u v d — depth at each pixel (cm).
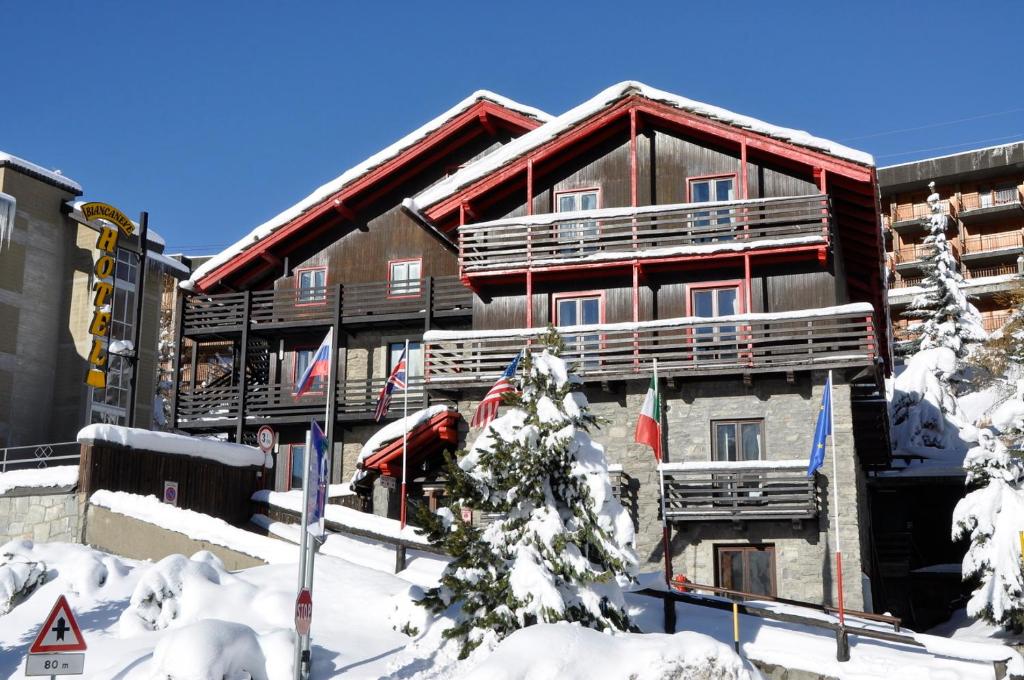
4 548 2245
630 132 3181
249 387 3703
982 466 3003
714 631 2194
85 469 2564
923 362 4644
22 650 1884
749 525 2789
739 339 2934
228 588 2008
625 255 3020
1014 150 7519
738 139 3050
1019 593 2838
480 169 3198
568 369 2066
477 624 1862
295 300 3681
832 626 2100
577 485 1959
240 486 3003
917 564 3719
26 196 4341
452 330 3297
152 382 4662
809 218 2922
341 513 2839
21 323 4262
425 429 3066
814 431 2803
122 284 4525
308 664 1698
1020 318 3462
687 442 2881
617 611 1930
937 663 2034
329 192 3622
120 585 2139
